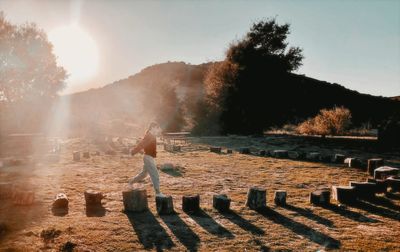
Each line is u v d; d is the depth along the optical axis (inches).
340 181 429.1
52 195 346.0
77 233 227.1
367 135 1161.4
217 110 1446.9
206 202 319.0
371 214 281.4
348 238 224.7
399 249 205.9
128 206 283.4
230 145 933.8
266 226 248.2
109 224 247.9
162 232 232.5
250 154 740.0
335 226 249.6
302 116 2023.9
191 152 786.2
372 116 2266.2
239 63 1465.3
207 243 213.6
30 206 301.1
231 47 1518.2
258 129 1406.3
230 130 1425.9
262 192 295.3
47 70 2041.1
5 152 823.1
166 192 364.2
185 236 225.5
